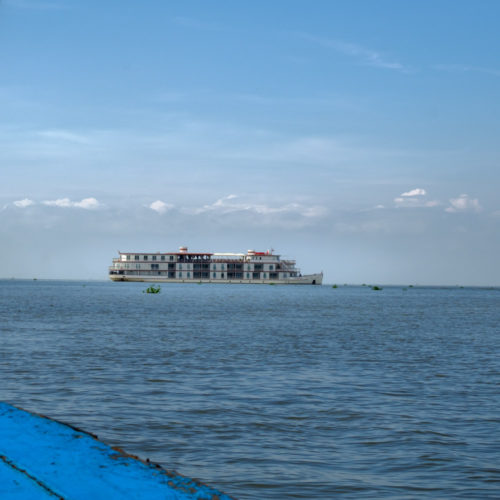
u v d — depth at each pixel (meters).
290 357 25.59
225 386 18.14
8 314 54.91
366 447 11.46
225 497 3.42
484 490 9.07
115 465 3.90
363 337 36.34
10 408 5.42
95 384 18.12
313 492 8.88
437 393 17.34
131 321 47.56
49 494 3.38
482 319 57.91
